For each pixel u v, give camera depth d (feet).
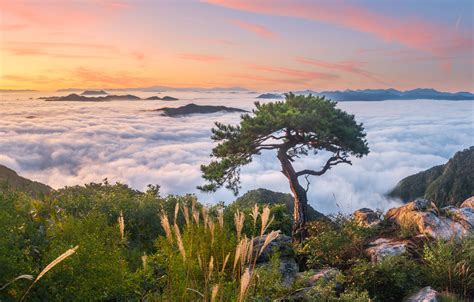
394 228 35.42
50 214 16.81
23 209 16.16
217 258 18.07
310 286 24.41
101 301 15.20
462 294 25.34
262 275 21.26
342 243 31.89
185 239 18.17
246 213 42.80
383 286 26.14
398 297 25.76
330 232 33.06
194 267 16.98
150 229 36.24
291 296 21.95
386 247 30.94
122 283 15.72
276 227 59.77
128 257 23.97
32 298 13.04
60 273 13.64
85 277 14.02
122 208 37.09
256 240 33.60
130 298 16.16
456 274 26.05
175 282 16.35
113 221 35.70
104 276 14.47
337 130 71.51
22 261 13.29
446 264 26.73
